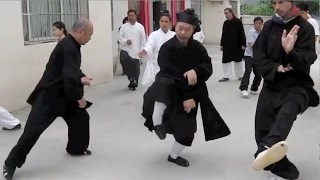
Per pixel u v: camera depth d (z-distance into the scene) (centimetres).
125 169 496
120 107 810
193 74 459
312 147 566
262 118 442
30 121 469
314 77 1148
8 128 652
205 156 538
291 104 408
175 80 468
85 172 488
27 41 808
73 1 947
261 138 445
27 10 806
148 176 475
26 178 470
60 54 473
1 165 506
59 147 575
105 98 890
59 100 482
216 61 1541
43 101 475
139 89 985
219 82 1090
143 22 1680
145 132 643
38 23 838
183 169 494
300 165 500
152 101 473
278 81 430
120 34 964
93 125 685
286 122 399
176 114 472
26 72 792
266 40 431
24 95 791
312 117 728
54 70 476
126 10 1463
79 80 470
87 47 995
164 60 471
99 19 1036
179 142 478
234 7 2478
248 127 666
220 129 490
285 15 413
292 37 393
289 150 555
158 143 589
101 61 1051
